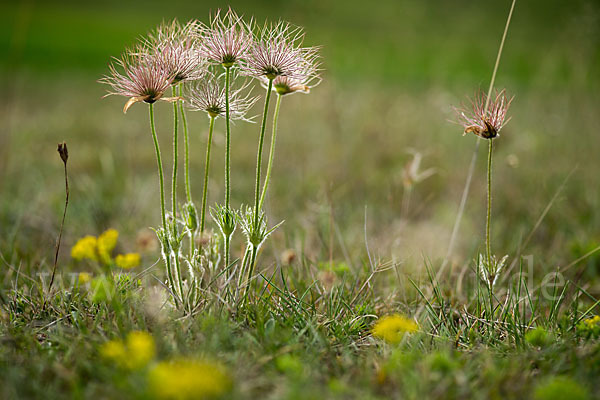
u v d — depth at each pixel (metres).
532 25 13.02
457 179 6.66
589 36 8.26
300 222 5.21
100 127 9.84
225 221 3.06
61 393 2.31
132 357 2.35
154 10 31.92
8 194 6.01
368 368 2.53
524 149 7.75
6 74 16.03
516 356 2.71
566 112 9.28
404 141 8.06
